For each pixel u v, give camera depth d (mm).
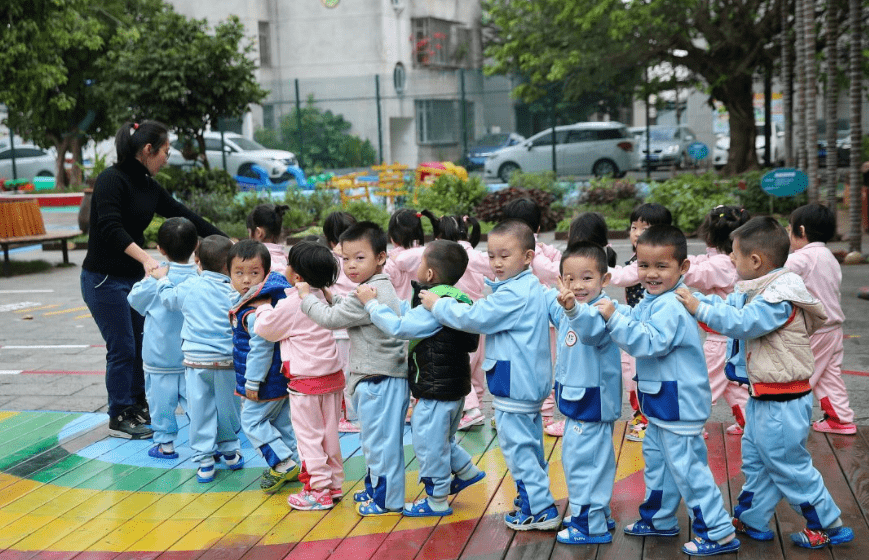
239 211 16375
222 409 4637
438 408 3896
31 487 4598
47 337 8289
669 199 15680
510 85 32375
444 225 5324
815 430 4918
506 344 3760
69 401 6242
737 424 5035
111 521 4133
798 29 13680
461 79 24547
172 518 4152
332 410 4238
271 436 4387
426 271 3930
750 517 3693
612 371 3674
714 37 19203
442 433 3920
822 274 4719
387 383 3977
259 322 4117
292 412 4195
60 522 4141
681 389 3529
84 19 20562
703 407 3561
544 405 5137
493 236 3781
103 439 5363
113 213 5086
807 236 4801
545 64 20062
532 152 24062
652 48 19422
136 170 5270
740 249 3631
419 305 4027
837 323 4801
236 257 4336
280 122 27750
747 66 19203
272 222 5293
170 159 22156
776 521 3877
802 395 3539
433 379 3869
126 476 4730
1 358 7520
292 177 22250
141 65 16547
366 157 28156
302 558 3680
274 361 4305
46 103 20781
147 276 4859
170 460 4973
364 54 30047
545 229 15211
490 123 32969
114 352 5336
